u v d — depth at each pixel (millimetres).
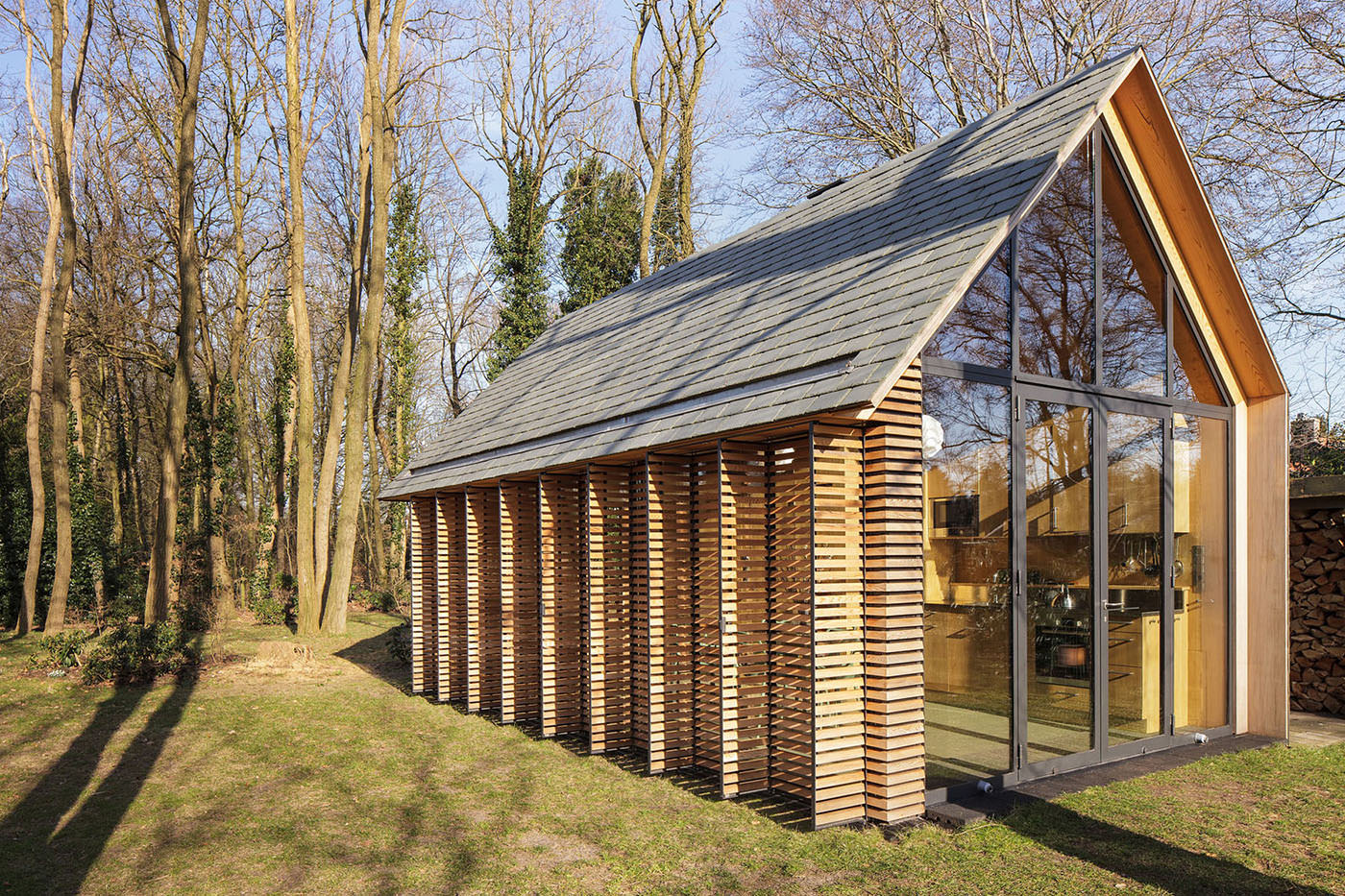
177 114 23094
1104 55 20109
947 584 6648
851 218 9156
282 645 15758
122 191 23875
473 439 13203
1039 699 7125
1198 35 18891
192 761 8812
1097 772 7262
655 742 7973
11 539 22312
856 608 6352
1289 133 17047
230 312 28766
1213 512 8891
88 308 23031
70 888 5523
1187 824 6051
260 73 25422
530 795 7457
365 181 21719
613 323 13430
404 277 28594
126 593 23812
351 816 6953
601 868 5703
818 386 6242
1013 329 7117
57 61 18453
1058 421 7465
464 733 10141
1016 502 7020
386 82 20312
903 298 6449
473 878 5613
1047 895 4973
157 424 29359
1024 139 7660
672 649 8133
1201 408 8758
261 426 33344
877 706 6203
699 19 24453
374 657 16844
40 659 14891
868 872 5383
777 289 8812
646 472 8086
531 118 28859
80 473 23531
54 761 8828
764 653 7203
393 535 28969
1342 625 10000
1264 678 8781
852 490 6395
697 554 8008
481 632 11602
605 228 28016
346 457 20281
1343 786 6949
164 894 5426
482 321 32969
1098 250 7898
